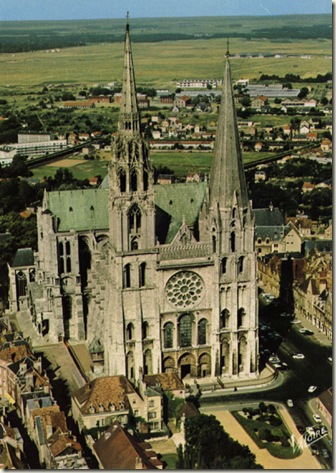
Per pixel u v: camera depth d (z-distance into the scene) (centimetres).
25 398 18225
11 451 15888
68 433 16438
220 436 17000
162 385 18875
